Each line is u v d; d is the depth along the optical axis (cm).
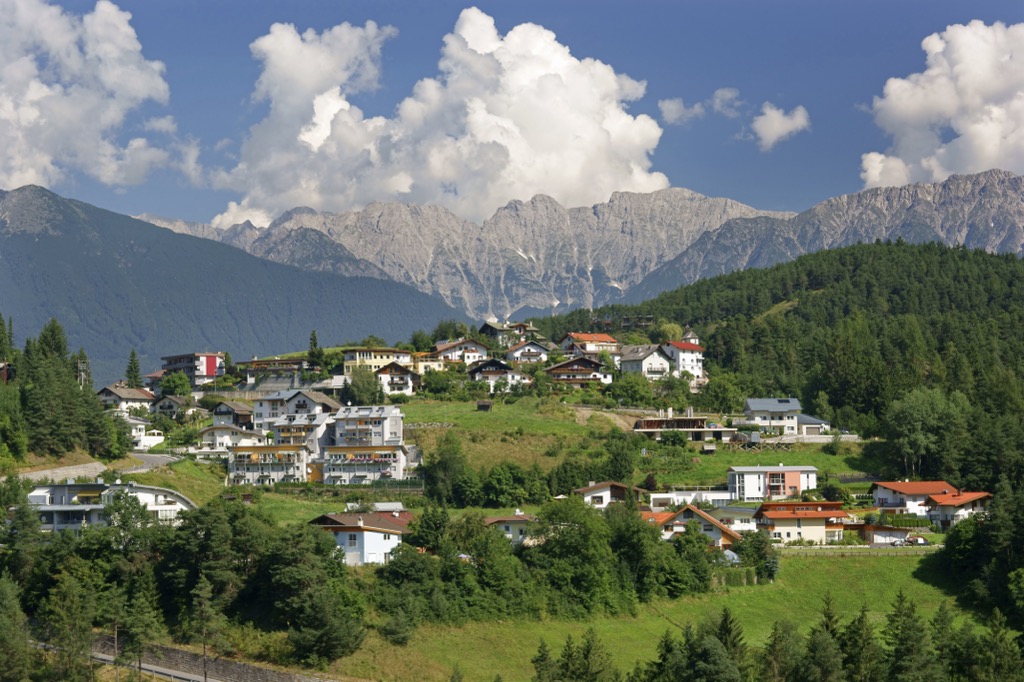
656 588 15550
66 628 12506
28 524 14550
